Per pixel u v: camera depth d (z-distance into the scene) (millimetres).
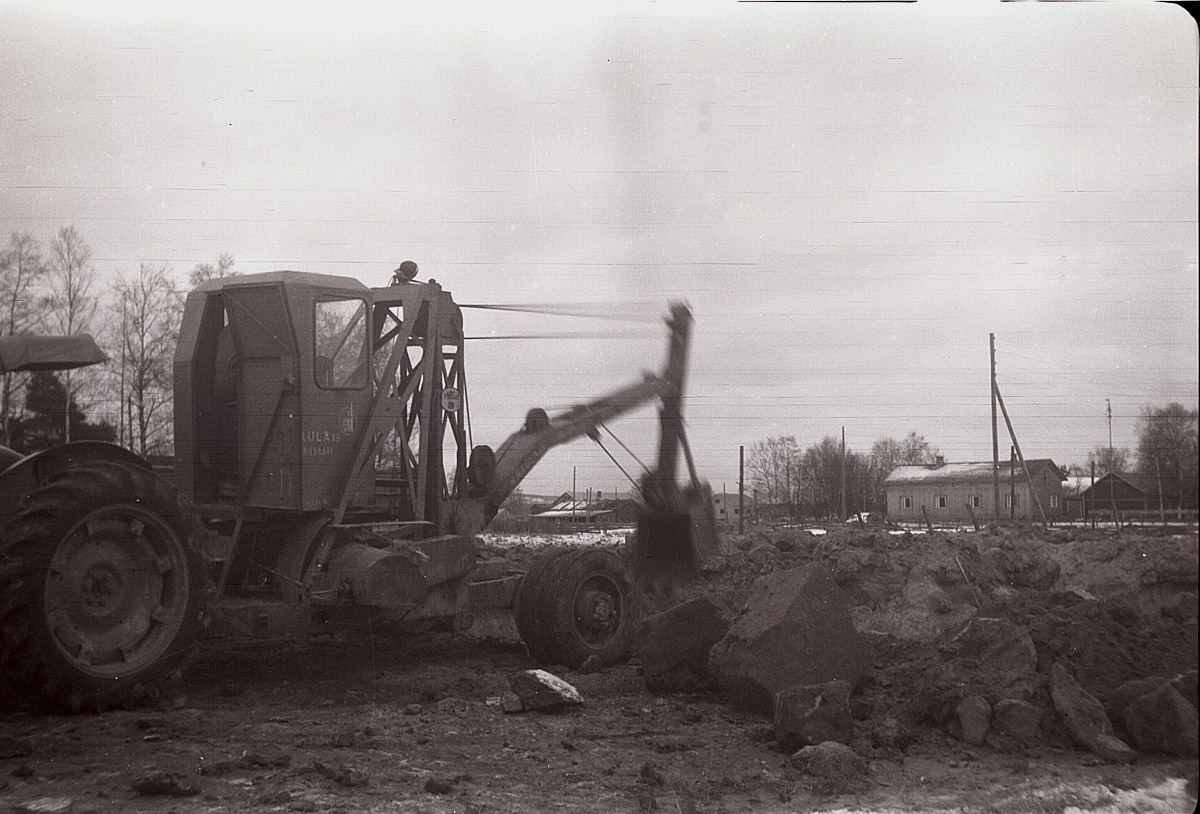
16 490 6656
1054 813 4859
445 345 8930
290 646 9055
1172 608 8383
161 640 6582
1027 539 12117
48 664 6082
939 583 10586
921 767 5578
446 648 9156
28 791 4926
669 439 10141
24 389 7586
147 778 4902
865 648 6832
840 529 13117
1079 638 6609
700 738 6148
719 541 11648
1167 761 5773
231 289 7688
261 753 5598
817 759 5445
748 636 6805
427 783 5051
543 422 9547
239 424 7719
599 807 4832
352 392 7902
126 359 8320
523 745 5965
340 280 7891
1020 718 5984
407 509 8453
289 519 7707
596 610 8406
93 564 6398
